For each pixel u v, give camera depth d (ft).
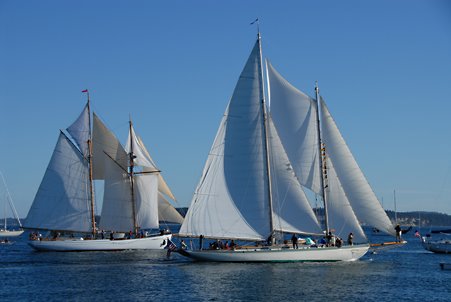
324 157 232.32
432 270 226.99
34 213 333.42
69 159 339.77
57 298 169.17
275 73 234.79
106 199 344.28
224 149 231.50
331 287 182.60
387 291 177.37
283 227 228.84
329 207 232.32
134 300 165.48
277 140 231.30
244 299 165.37
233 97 231.91
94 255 303.48
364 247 234.99
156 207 346.95
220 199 230.48
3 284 193.77
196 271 213.87
